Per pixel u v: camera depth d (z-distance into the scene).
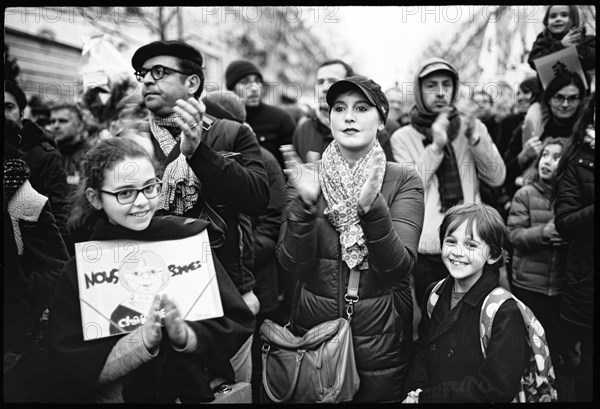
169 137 2.99
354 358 2.83
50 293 2.93
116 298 2.88
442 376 2.86
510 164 3.27
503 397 2.73
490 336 2.77
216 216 2.95
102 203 2.88
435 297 2.94
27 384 2.91
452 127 3.16
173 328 2.79
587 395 3.05
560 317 3.13
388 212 2.70
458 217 2.88
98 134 3.08
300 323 2.93
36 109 3.06
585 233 3.06
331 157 2.91
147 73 2.96
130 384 2.85
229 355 2.92
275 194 3.12
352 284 2.85
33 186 2.95
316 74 3.25
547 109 3.23
